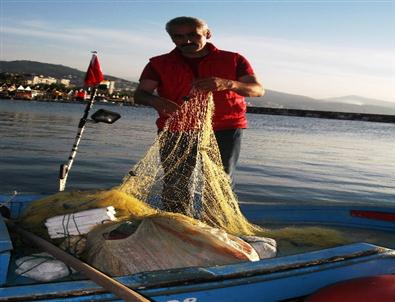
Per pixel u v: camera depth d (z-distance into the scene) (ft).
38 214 12.37
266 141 109.40
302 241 14.29
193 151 15.16
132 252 10.61
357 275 11.23
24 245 11.80
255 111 576.20
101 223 11.84
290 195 40.60
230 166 16.39
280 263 10.50
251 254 11.34
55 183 38.91
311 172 57.41
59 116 175.73
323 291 10.36
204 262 10.62
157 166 15.70
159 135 15.74
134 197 14.20
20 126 105.70
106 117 15.87
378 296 9.78
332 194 42.75
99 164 50.78
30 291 8.55
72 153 16.03
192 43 15.26
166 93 16.08
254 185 44.01
